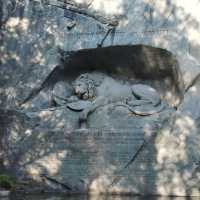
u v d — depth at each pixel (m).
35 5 21.31
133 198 17.25
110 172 18.95
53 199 16.64
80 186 19.17
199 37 19.27
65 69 21.11
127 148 18.92
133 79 20.98
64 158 19.53
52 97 20.81
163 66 20.14
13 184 19.25
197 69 18.86
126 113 19.62
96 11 20.81
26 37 21.19
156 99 19.77
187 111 18.55
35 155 19.86
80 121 19.81
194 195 17.89
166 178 18.25
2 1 21.52
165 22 19.77
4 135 20.36
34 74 20.92
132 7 20.39
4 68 21.16
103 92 20.55
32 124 20.22
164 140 18.52
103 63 21.02
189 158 18.11
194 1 19.53
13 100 20.88
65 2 21.09
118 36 20.19
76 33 20.77
